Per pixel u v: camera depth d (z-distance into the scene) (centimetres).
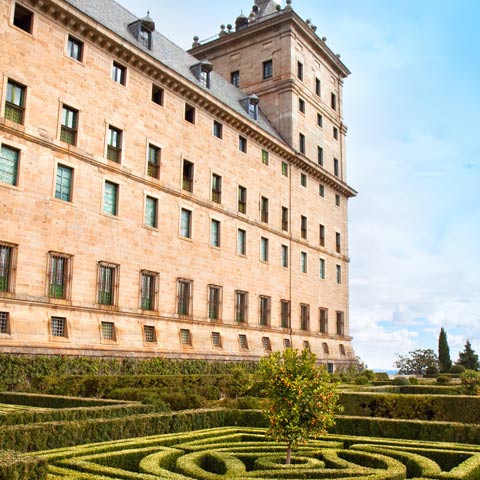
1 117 2853
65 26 3278
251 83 5988
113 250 3425
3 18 2933
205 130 4359
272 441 1553
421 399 2047
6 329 2752
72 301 3109
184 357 3784
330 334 5953
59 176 3167
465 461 1218
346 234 6625
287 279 5288
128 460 1262
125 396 2422
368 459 1308
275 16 5819
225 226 4475
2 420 1473
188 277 4009
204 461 1328
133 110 3697
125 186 3569
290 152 5406
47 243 3022
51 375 2822
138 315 3531
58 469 1041
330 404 1330
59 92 3195
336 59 6662
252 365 4425
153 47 4262
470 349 8975
